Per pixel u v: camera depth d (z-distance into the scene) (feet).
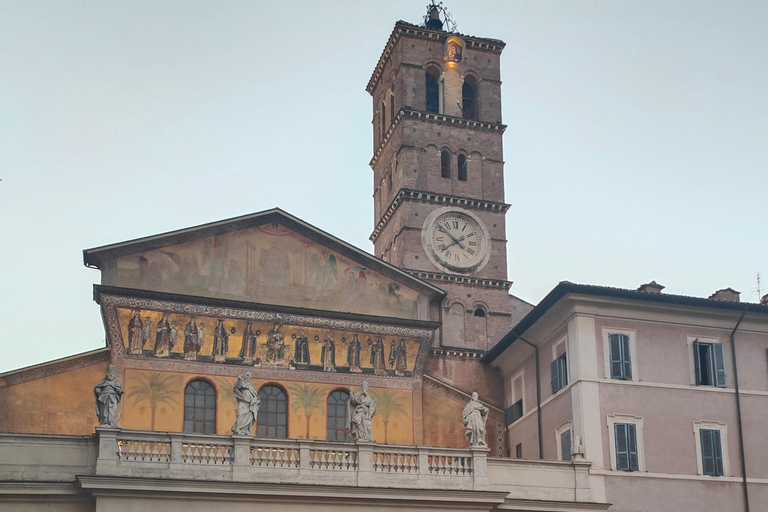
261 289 162.61
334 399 161.07
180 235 160.15
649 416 150.20
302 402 158.81
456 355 182.19
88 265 156.97
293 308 161.27
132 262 157.17
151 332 154.40
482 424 143.54
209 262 161.07
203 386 154.92
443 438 166.40
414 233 193.98
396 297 169.68
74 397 149.59
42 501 125.80
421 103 205.67
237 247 163.32
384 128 218.38
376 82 228.63
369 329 165.37
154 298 155.33
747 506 148.77
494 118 209.97
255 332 159.33
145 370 152.66
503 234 199.62
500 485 142.51
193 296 156.76
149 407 151.02
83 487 122.93
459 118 205.05
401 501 135.33
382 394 163.73
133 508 125.29
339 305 165.89
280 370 159.12
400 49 208.64
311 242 167.84
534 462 144.66
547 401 159.74
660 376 152.76
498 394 180.96
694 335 156.87
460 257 195.42
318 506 132.26
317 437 157.89
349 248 168.45
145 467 127.54
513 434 172.24
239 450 131.23
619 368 151.02
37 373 149.07
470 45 213.25
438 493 136.05
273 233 166.09
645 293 152.35
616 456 147.02
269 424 156.35
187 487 126.62
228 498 128.57
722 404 153.99
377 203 217.97
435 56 211.00
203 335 156.76
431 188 199.21
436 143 202.80
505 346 174.40
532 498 142.41
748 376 156.97
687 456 149.79
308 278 165.78
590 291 150.92
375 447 137.39
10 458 126.82
